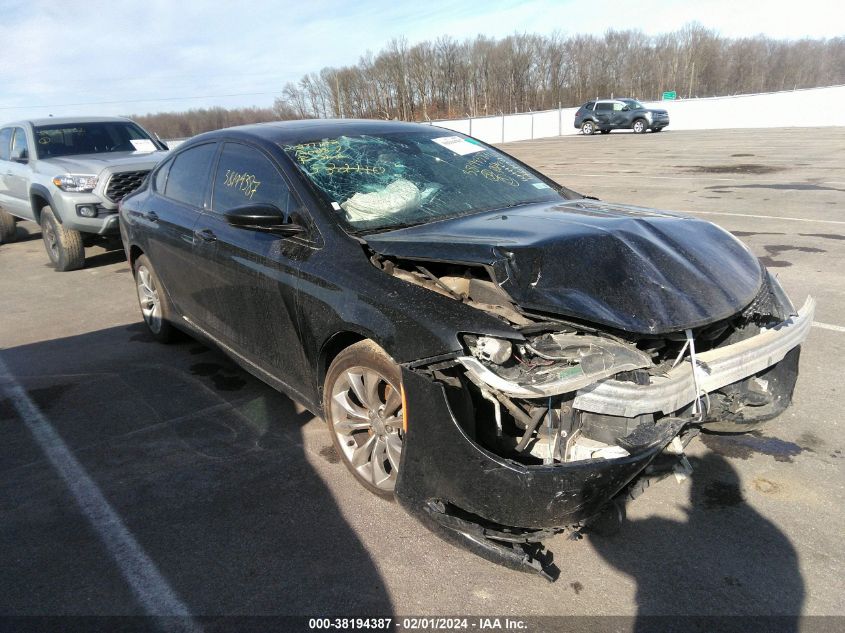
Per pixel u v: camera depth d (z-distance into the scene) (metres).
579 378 2.17
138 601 2.37
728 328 2.92
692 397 2.36
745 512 2.72
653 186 12.23
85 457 3.43
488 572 2.45
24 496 3.09
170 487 3.10
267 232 3.12
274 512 2.87
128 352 5.04
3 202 9.55
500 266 2.39
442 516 2.35
